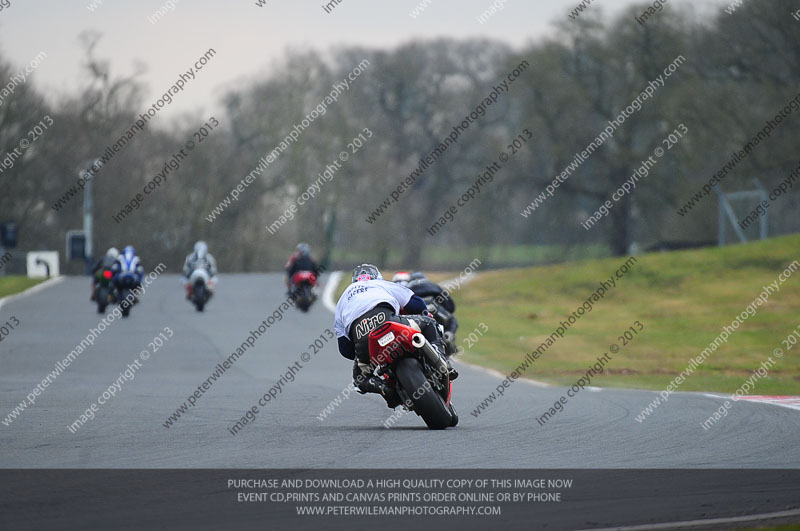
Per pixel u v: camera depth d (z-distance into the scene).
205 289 115.06
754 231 187.62
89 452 30.78
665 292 135.12
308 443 32.78
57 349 82.56
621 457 29.98
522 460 29.38
